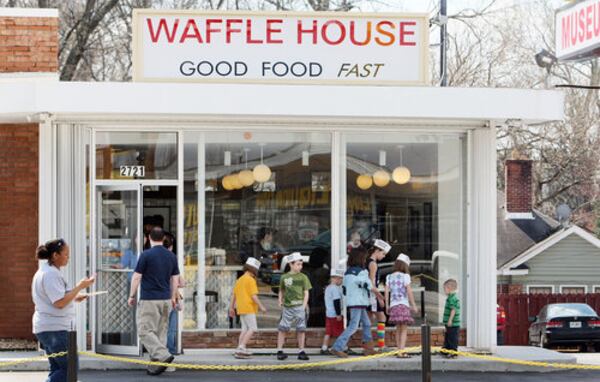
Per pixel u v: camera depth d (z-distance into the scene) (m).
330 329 16.39
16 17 17.78
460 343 17.11
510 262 39.69
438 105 15.95
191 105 15.57
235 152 16.84
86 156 16.50
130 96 15.48
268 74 16.41
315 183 16.95
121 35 33.62
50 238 16.08
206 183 16.77
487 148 16.95
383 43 16.56
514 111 16.09
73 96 15.38
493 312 16.94
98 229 16.45
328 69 16.50
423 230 17.14
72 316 11.69
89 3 32.66
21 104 15.38
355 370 15.77
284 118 16.55
